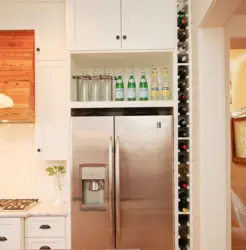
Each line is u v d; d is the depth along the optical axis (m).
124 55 2.59
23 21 2.72
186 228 2.53
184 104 2.58
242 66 3.73
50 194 3.00
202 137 2.21
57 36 2.73
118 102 2.53
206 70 2.21
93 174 2.43
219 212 2.20
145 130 2.44
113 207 2.40
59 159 2.70
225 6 1.80
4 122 2.73
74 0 2.52
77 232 2.42
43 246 2.49
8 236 2.45
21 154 3.02
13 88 2.65
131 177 2.42
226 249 2.20
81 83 2.76
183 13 2.56
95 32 2.51
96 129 2.44
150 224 2.41
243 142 3.66
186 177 2.60
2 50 2.73
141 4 2.52
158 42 2.50
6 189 3.01
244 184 3.66
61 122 2.70
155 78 2.73
